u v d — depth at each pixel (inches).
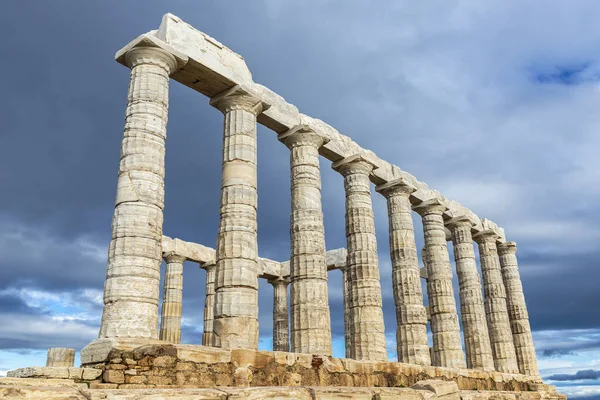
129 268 538.0
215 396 368.5
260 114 777.6
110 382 448.8
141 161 578.9
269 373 595.2
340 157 911.7
